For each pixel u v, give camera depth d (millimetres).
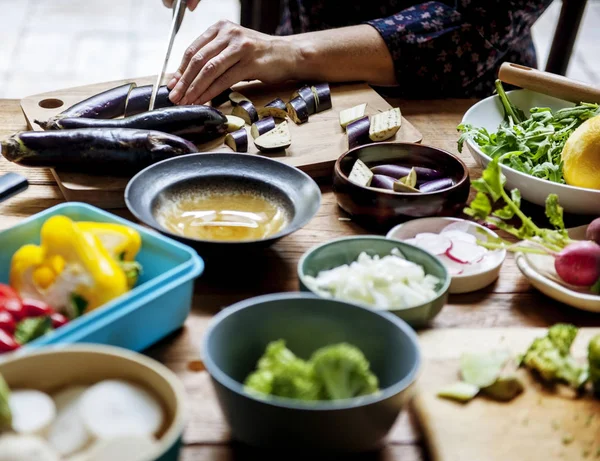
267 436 770
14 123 1622
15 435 682
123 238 984
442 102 1828
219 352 830
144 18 4141
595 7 4539
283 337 886
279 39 1758
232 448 823
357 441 771
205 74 1618
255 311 866
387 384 854
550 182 1253
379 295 989
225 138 1494
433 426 842
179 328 1000
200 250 1074
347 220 1298
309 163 1410
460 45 1842
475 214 1112
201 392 890
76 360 758
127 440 673
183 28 4059
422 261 1055
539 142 1439
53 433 702
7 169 1417
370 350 873
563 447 826
